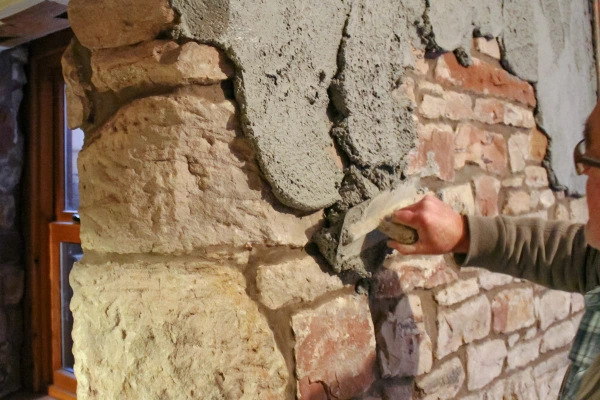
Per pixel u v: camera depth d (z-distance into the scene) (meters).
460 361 1.29
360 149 0.94
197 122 0.78
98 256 0.92
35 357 1.80
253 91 0.79
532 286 1.61
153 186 0.79
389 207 1.00
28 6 1.34
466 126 1.33
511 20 1.50
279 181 0.83
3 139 1.74
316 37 0.88
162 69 0.77
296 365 0.86
